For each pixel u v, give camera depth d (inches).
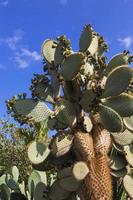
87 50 143.5
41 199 155.2
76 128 135.0
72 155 137.3
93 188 129.3
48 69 145.1
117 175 147.1
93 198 129.1
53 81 143.2
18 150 542.9
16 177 176.4
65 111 135.3
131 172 163.0
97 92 130.6
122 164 147.5
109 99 132.6
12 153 544.1
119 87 130.0
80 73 134.8
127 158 146.0
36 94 141.1
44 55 145.3
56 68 142.3
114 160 147.3
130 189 147.3
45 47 146.1
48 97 142.3
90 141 133.4
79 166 126.6
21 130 271.3
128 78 129.3
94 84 137.3
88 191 129.9
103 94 131.4
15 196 166.1
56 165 140.0
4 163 542.6
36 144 137.7
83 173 126.5
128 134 143.0
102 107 130.0
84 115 137.8
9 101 140.0
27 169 462.3
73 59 134.0
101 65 145.2
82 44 145.0
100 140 134.0
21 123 139.9
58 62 142.1
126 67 129.5
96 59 147.9
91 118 137.3
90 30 142.9
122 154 146.9
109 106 132.0
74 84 137.9
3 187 168.9
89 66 145.3
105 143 134.3
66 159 137.8
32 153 136.9
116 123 127.7
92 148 132.9
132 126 141.0
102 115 129.9
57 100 140.8
